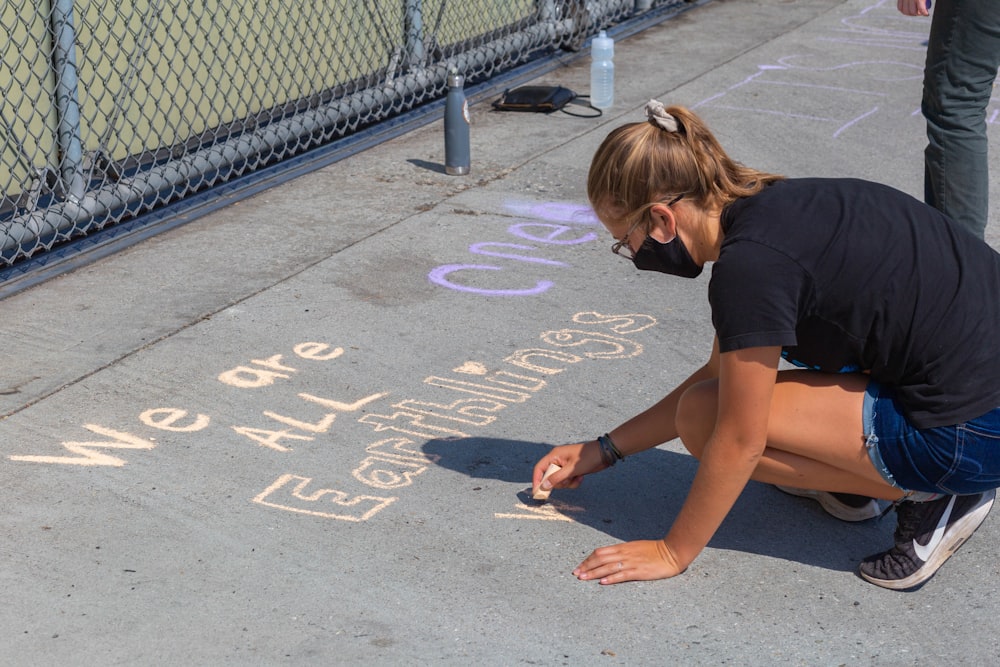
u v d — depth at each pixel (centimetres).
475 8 902
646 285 534
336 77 746
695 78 895
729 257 274
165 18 632
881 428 293
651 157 283
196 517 349
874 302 278
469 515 354
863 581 326
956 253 287
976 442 286
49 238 569
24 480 366
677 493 371
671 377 448
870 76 910
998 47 471
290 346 463
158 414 409
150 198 623
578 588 320
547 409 420
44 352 454
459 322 489
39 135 570
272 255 557
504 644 296
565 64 938
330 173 679
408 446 393
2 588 313
